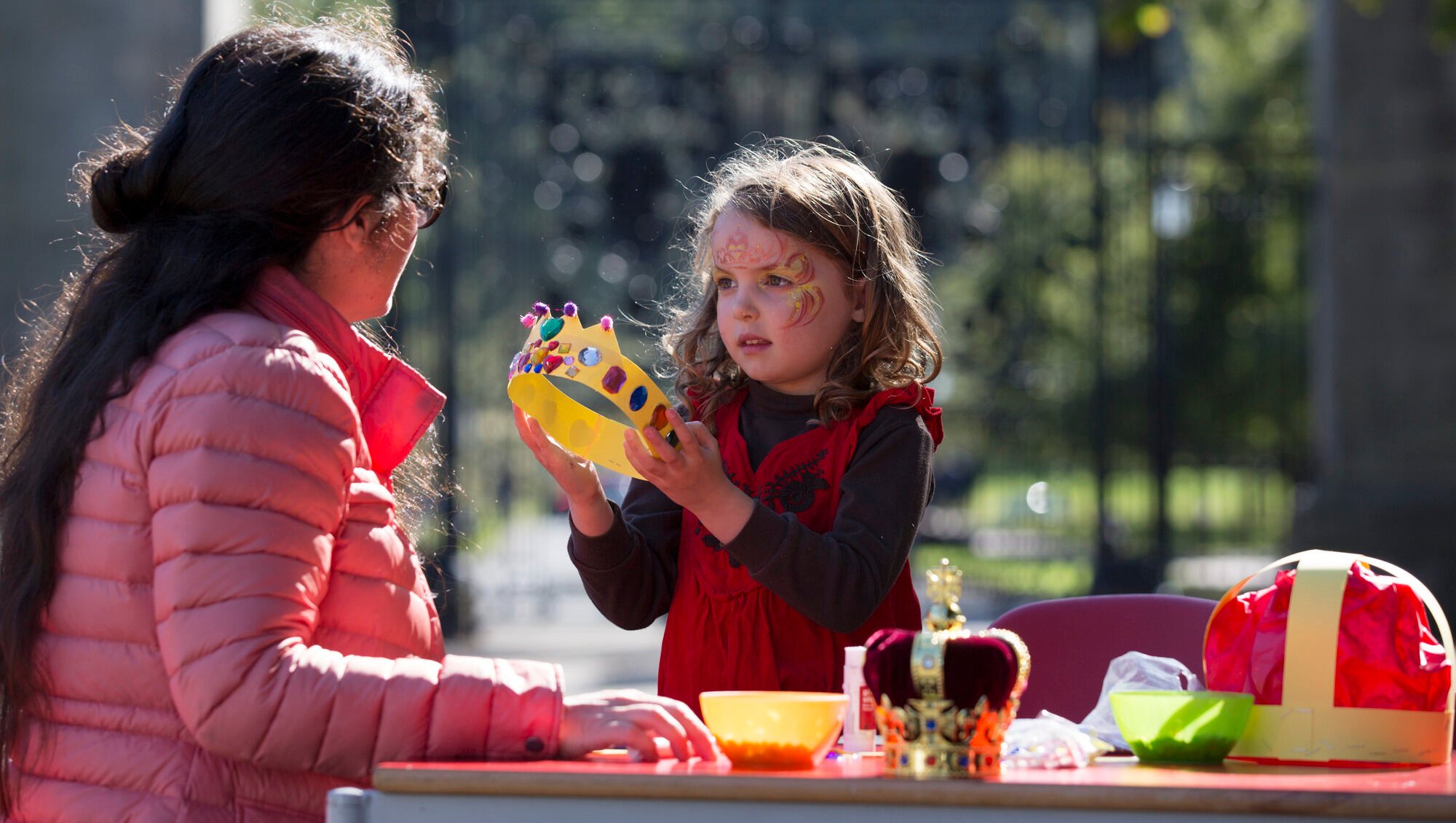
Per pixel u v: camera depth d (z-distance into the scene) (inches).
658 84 1043.9
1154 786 102.0
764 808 105.5
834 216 159.5
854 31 960.3
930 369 170.9
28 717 127.5
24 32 544.7
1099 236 784.3
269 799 125.4
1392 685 125.0
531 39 890.1
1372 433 719.1
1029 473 1095.6
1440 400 714.8
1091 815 102.8
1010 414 1098.7
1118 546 771.4
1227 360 895.7
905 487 153.6
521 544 954.7
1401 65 721.0
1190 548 914.1
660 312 207.3
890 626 161.9
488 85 863.1
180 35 556.7
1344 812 100.0
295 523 123.3
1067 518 1075.9
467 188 824.3
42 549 127.0
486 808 107.7
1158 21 679.7
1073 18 917.8
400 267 147.6
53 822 126.0
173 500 121.4
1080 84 967.0
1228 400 905.5
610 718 122.5
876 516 151.2
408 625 133.9
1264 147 753.0
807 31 948.0
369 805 108.7
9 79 545.6
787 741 115.6
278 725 118.7
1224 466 872.9
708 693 118.6
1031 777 110.3
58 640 127.7
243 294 135.7
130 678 124.9
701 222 181.3
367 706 120.1
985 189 1159.0
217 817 123.5
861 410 160.7
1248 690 129.4
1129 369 824.9
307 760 120.4
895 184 1122.7
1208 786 102.3
